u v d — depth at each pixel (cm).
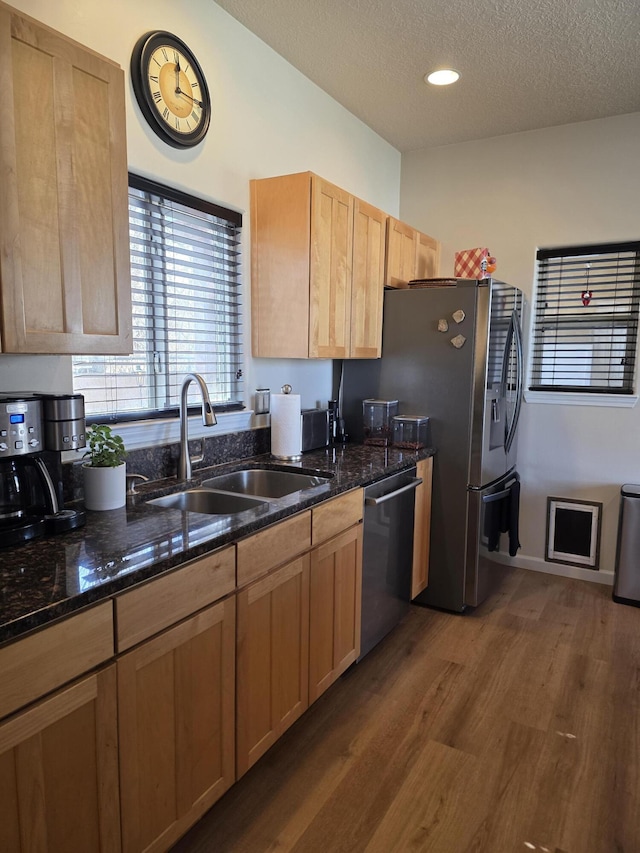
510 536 315
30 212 123
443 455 286
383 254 291
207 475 213
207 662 141
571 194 324
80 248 135
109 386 191
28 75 121
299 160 270
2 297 119
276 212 234
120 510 165
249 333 247
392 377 298
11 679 95
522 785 173
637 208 309
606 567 332
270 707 170
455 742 192
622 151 309
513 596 313
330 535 197
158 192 199
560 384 341
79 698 107
